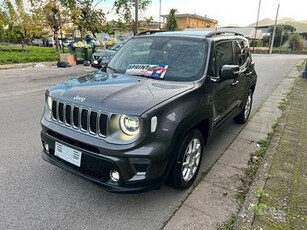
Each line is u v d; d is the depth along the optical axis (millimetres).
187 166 3398
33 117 6121
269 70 17000
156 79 3604
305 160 4191
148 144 2721
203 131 3775
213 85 3717
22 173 3721
